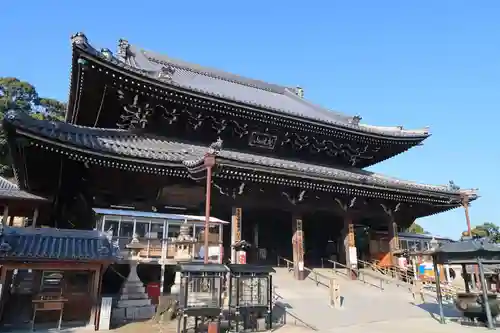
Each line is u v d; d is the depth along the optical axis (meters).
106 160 18.84
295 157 30.42
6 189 21.38
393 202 27.52
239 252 20.95
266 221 30.44
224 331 13.13
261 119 26.38
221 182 21.47
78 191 20.03
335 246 31.72
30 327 13.20
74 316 14.22
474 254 15.79
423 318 16.73
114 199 20.78
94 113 25.45
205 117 25.53
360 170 32.75
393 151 33.47
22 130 16.28
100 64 20.27
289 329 13.77
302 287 20.78
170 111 24.38
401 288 22.52
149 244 17.58
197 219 19.19
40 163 18.95
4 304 13.87
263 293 13.88
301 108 36.19
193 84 31.17
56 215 19.92
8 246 12.53
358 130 29.58
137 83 21.83
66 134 18.61
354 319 15.69
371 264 27.52
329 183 23.22
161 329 13.62
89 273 14.65
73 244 14.16
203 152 22.39
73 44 19.38
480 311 15.54
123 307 15.64
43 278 14.39
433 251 16.84
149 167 19.84
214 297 12.67
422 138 32.19
